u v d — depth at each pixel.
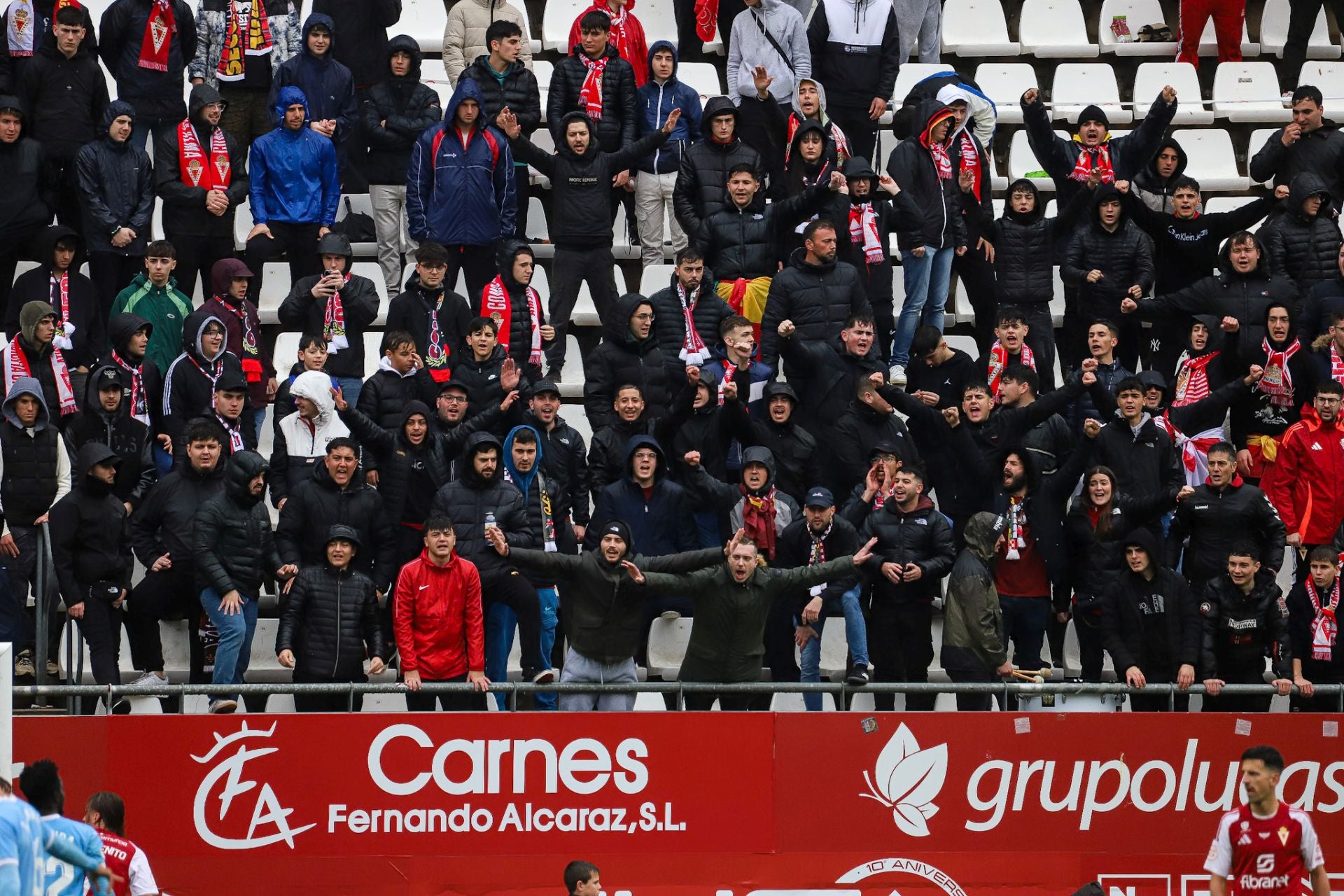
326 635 38.09
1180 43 62.22
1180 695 39.88
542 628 41.19
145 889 31.45
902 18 59.50
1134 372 50.16
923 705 42.41
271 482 43.25
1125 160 51.88
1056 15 63.66
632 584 37.25
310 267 50.31
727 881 36.53
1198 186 52.03
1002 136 59.53
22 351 43.00
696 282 46.16
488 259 49.81
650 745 36.53
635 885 36.31
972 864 36.97
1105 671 43.66
